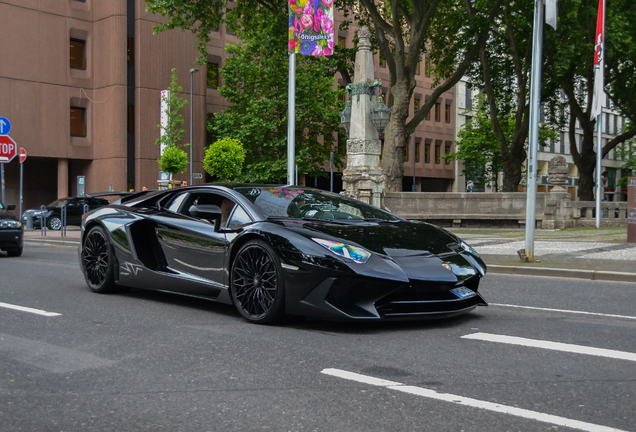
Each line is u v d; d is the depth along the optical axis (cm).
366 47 1995
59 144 3372
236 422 278
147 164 3497
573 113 3244
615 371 362
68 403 307
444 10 2759
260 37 2686
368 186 1992
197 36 2369
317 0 1295
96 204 2877
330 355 398
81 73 3456
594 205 2425
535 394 317
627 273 841
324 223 521
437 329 483
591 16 2531
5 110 3164
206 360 387
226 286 535
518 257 1084
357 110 2003
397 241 502
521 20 2912
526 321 522
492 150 4828
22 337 457
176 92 3338
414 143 5159
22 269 977
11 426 276
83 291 705
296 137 3388
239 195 565
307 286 466
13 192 3528
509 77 3247
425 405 300
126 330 481
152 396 317
